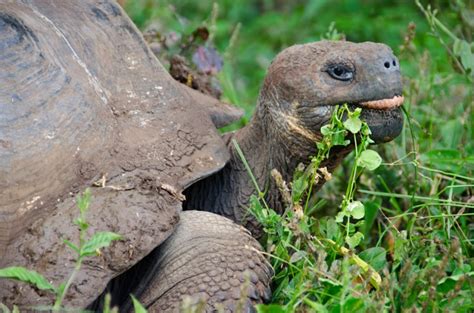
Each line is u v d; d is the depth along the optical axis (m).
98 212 7.58
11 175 7.55
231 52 14.09
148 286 7.84
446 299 7.54
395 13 17.14
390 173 10.13
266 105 8.77
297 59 8.56
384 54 8.29
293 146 8.62
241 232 8.08
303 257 7.84
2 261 7.38
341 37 10.97
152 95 8.73
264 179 8.86
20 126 7.73
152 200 7.82
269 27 17.83
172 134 8.47
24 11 8.46
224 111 9.47
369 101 8.20
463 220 9.23
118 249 7.47
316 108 8.38
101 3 9.13
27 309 7.22
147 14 13.11
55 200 7.64
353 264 7.82
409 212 9.32
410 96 10.91
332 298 7.38
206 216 8.17
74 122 7.95
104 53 8.73
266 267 7.86
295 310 7.23
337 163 8.77
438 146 10.80
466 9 12.19
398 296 7.61
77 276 7.30
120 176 7.92
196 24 13.38
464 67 10.85
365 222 9.55
